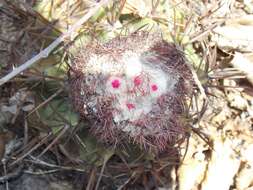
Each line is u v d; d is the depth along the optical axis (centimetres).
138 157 26
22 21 29
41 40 27
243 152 32
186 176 30
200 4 34
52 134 25
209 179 31
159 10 27
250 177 31
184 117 25
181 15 28
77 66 24
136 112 23
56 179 29
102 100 23
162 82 24
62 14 26
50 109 25
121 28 26
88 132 25
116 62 24
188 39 27
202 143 31
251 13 37
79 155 26
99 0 27
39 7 27
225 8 36
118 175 27
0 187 28
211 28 30
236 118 33
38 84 25
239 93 33
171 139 25
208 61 28
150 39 24
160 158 27
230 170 31
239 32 34
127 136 24
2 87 29
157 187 29
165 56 24
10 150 29
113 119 23
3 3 29
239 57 34
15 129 29
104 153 25
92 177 26
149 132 23
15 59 27
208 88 31
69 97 24
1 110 29
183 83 24
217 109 32
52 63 25
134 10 26
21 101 27
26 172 29
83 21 24
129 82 23
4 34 29
